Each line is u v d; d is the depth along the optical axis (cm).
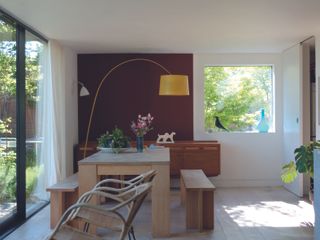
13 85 404
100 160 364
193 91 625
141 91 623
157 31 458
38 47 476
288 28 446
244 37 497
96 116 623
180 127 625
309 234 371
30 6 349
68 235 239
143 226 400
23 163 418
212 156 575
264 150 623
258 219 425
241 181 623
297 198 530
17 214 412
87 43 529
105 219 270
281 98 622
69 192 397
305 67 542
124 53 619
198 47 569
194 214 392
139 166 357
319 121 470
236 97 636
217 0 337
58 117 507
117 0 335
